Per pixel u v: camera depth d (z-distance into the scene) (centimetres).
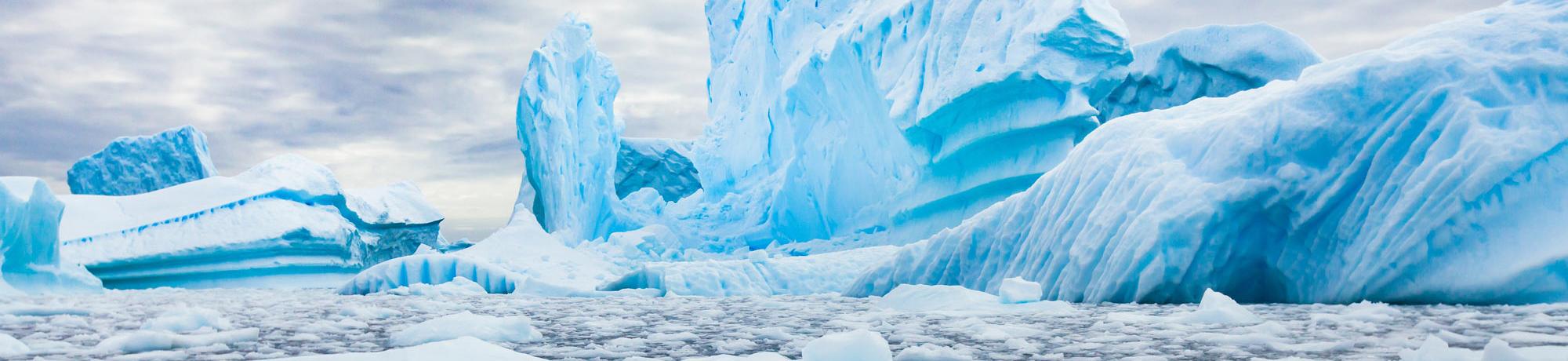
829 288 1425
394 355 374
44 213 1692
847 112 2486
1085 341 493
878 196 2433
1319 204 833
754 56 3309
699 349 483
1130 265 887
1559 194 723
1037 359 410
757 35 3172
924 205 2212
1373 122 838
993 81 1844
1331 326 559
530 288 1424
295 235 2575
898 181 2366
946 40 2006
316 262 2659
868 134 2425
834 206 2555
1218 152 907
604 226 3036
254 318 773
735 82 3519
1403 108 821
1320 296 821
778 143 3052
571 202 2739
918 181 2261
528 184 3497
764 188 2989
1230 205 864
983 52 1909
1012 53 1844
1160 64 2202
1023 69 1816
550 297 1302
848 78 2423
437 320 518
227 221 2541
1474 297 716
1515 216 725
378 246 3095
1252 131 895
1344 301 796
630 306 992
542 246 2053
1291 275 852
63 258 1830
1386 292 769
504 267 1855
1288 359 390
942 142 2117
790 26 2909
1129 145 999
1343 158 841
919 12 2142
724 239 2817
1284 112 880
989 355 432
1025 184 1961
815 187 2644
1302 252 850
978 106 1969
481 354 376
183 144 3572
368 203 3127
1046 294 977
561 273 1884
